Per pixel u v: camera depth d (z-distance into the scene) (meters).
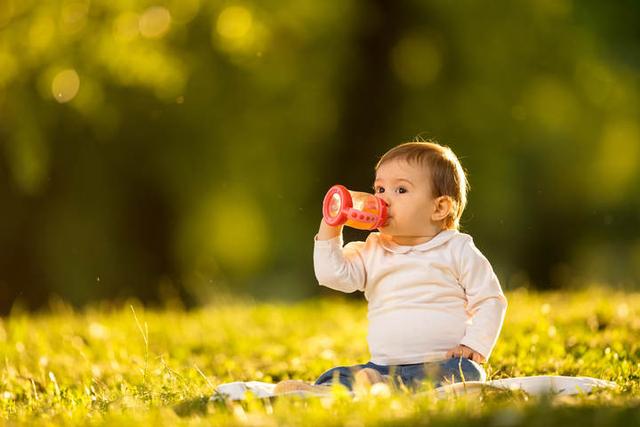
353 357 10.70
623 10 24.27
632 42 24.66
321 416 5.84
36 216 23.83
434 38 22.98
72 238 23.69
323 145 23.36
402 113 23.14
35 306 23.83
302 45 22.41
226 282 25.36
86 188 23.64
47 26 18.78
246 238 24.75
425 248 7.57
